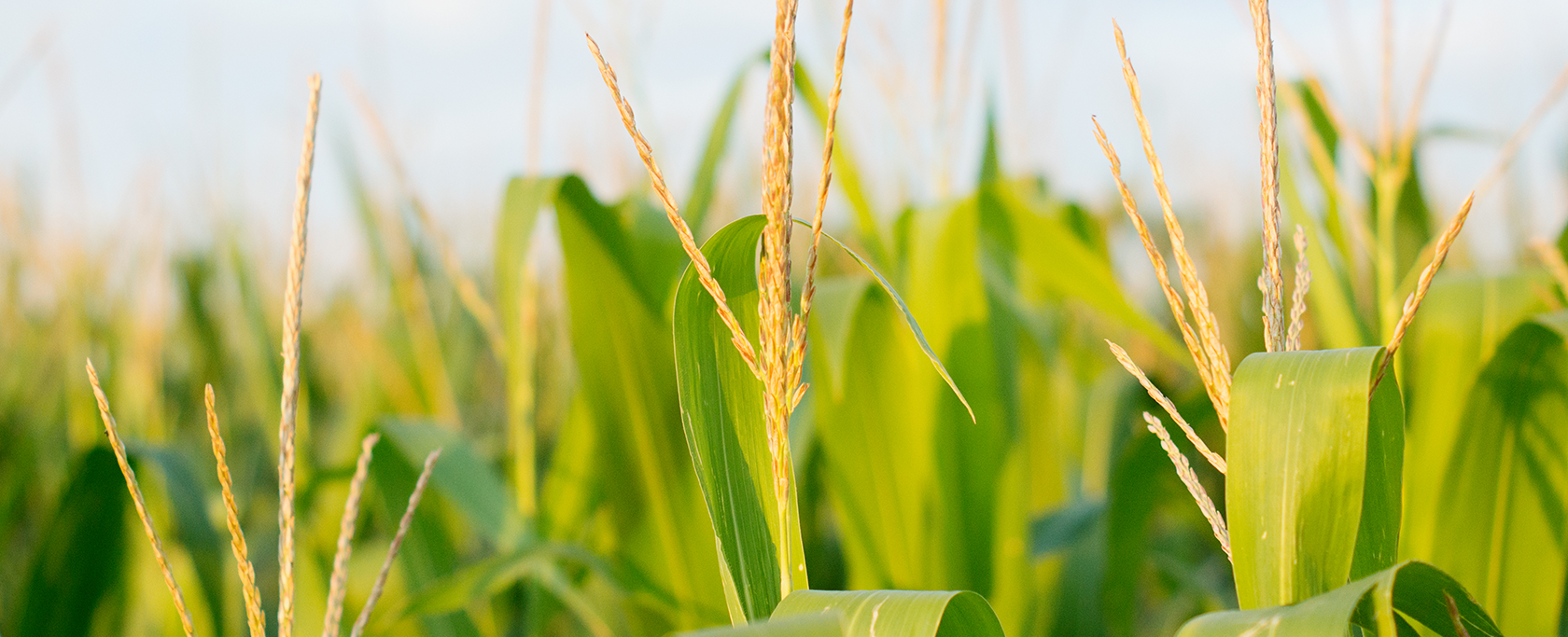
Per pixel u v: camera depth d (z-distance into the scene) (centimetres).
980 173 347
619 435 242
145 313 388
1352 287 292
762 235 188
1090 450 398
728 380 187
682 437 243
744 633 168
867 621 174
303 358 303
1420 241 297
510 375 279
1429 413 231
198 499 254
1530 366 210
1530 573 217
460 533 362
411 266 362
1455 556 220
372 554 295
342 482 298
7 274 448
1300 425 175
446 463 254
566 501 277
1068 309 473
